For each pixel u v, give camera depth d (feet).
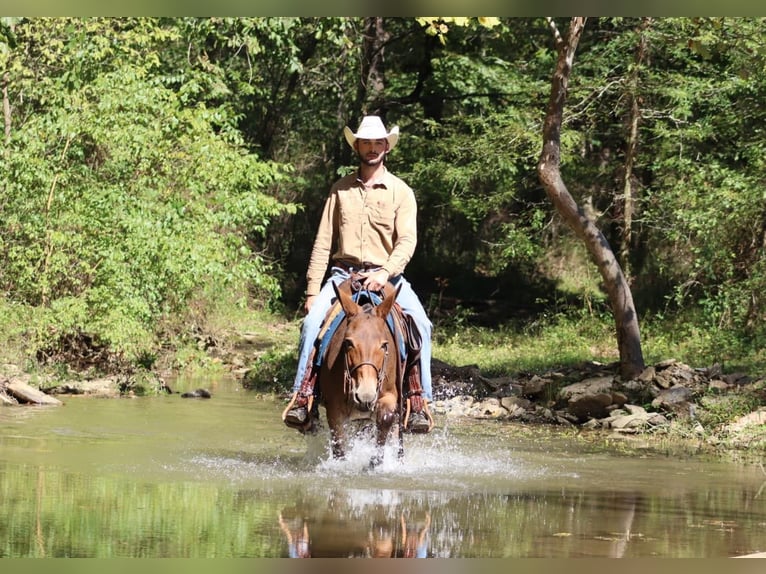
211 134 64.90
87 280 55.21
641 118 88.12
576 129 94.07
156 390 51.72
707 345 67.62
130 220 54.24
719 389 47.21
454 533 21.53
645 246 100.17
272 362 61.11
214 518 22.33
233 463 30.42
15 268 53.16
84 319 52.42
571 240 108.06
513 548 20.33
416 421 29.94
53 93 58.90
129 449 32.42
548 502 25.55
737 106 84.17
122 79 58.85
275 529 21.40
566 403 48.67
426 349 30.37
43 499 23.79
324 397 28.86
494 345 81.15
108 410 42.98
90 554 18.92
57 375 51.08
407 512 23.61
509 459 33.45
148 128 59.67
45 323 51.37
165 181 61.11
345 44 88.38
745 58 68.28
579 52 97.30
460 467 31.14
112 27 67.26
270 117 108.17
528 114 87.45
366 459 29.78
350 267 30.68
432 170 92.38
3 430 35.50
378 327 27.14
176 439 35.35
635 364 51.52
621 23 88.22
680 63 89.56
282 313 97.71
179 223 57.93
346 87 109.91
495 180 94.27
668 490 28.07
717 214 73.26
